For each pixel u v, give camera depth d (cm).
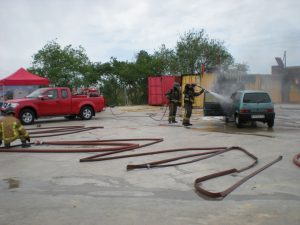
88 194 580
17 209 511
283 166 751
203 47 3797
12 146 1052
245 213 475
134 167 752
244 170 717
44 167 794
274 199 532
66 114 1872
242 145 1022
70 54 3194
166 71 3838
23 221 462
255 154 886
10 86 2236
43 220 464
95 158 862
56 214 486
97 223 450
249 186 603
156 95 3200
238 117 1448
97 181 662
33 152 981
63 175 715
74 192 594
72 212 493
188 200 537
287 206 500
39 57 3112
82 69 3250
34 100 1764
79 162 836
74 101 1902
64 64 3120
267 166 746
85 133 1372
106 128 1519
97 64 3553
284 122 1709
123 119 1955
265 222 443
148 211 491
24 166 809
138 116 2142
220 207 501
